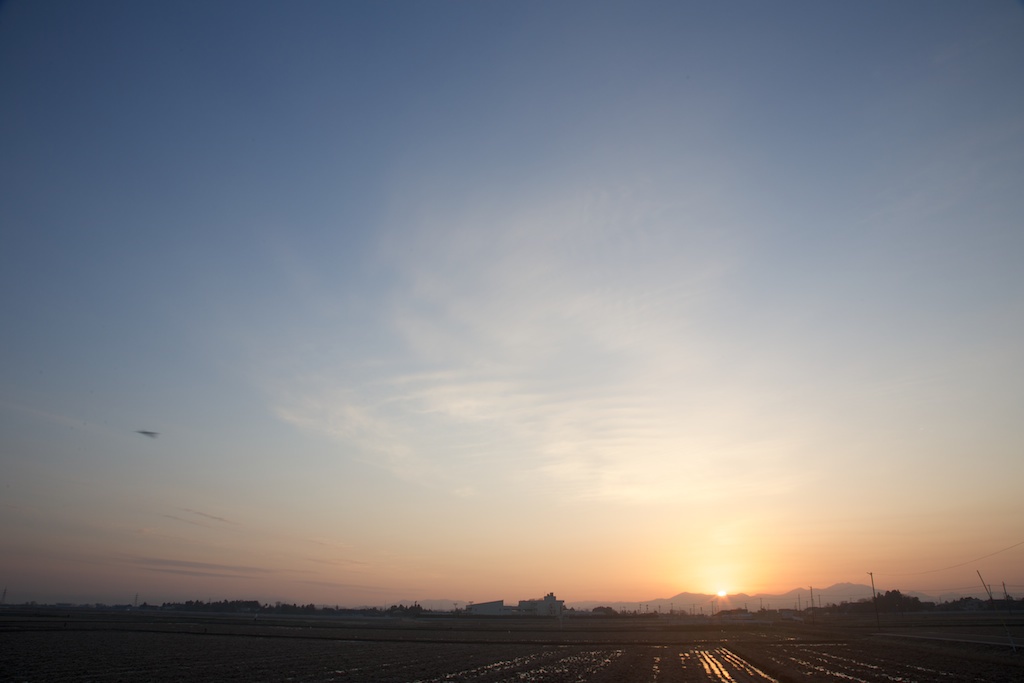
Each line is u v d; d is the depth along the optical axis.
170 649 68.25
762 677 48.06
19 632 90.38
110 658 56.97
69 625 113.31
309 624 161.50
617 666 56.06
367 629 134.12
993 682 41.59
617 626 157.50
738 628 143.62
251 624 145.75
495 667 54.31
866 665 54.19
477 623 180.12
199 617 194.12
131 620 148.75
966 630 108.44
